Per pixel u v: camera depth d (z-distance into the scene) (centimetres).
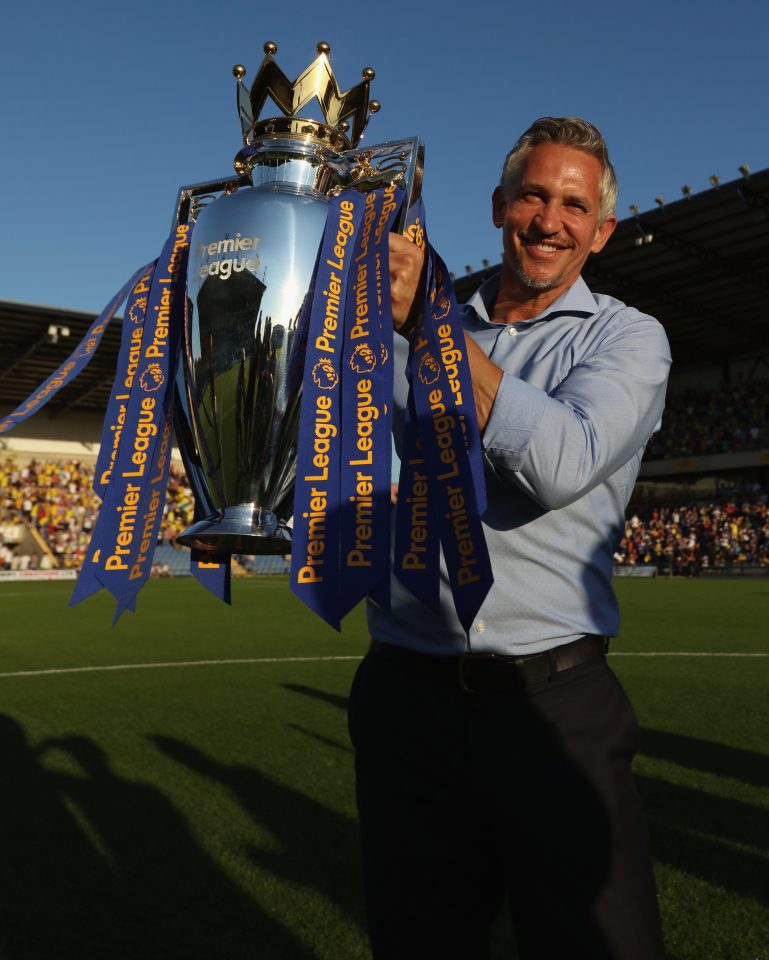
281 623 1345
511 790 143
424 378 117
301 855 347
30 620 1419
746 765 477
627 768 150
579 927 135
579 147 159
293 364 119
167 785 443
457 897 153
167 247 132
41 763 487
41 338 2834
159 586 2483
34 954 267
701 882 317
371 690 161
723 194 2308
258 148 132
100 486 123
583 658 152
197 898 308
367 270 116
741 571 3094
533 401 120
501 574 150
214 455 122
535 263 162
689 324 3319
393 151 133
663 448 3788
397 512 121
